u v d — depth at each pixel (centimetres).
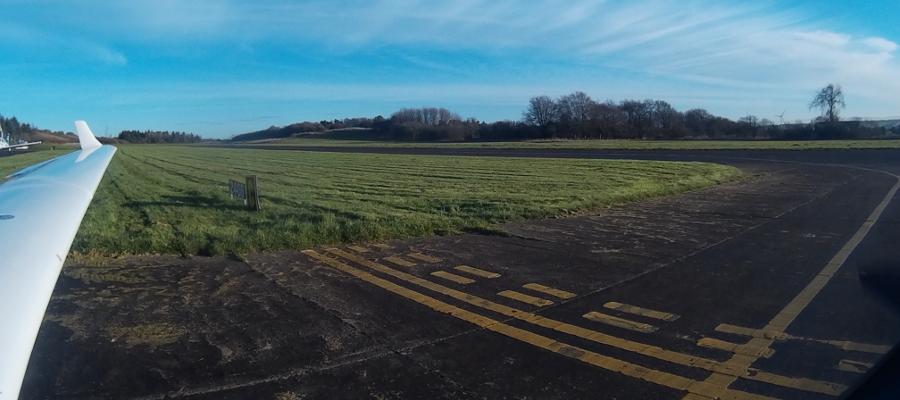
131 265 670
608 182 1716
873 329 438
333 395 338
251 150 5472
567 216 1068
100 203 1280
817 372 363
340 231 861
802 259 689
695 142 5712
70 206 430
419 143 7175
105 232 848
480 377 365
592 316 488
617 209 1166
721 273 627
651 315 488
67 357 392
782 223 958
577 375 367
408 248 791
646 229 920
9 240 301
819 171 2117
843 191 1437
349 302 533
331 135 11500
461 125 9606
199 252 743
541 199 1284
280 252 760
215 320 477
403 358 397
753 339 425
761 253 728
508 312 502
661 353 402
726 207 1173
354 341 430
